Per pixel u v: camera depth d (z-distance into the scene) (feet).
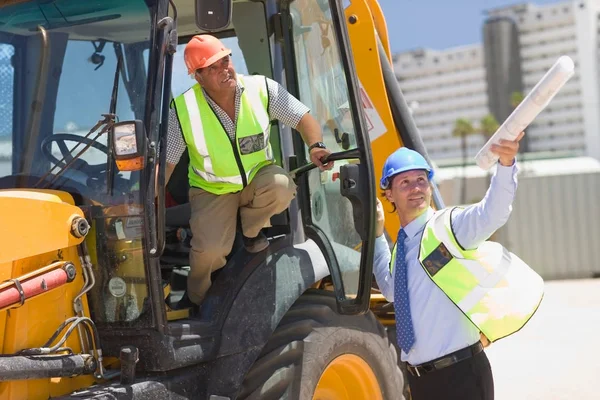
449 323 10.39
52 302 9.78
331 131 12.79
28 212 9.36
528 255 58.34
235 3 13.69
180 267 13.17
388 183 11.11
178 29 14.76
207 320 10.85
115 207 10.22
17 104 11.07
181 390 10.34
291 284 11.62
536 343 28.27
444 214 10.55
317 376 11.63
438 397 10.50
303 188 12.22
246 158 11.32
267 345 11.41
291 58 12.52
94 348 10.01
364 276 11.28
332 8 11.55
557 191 58.18
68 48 11.00
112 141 10.12
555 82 9.20
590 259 57.52
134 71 10.59
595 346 26.91
